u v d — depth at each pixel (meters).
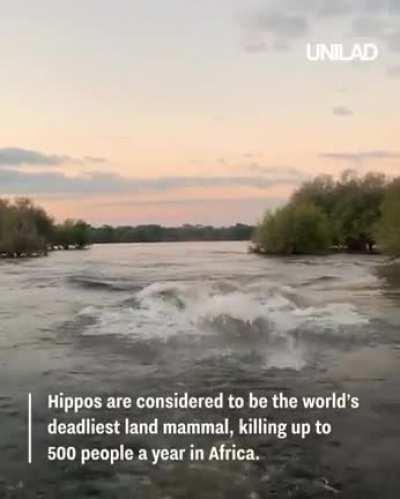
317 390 8.70
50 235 83.31
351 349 11.26
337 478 6.03
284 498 5.66
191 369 9.95
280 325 13.09
